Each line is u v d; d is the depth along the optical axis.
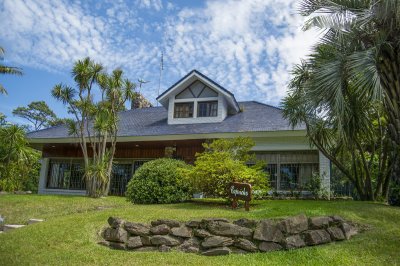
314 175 11.98
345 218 6.59
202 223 6.24
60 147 17.94
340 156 11.12
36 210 10.61
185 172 9.00
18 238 6.57
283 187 13.07
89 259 5.39
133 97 15.30
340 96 8.08
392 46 8.10
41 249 5.92
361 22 8.19
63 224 7.11
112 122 14.34
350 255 5.17
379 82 7.33
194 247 5.96
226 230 6.00
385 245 5.45
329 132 10.37
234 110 16.56
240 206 8.19
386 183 9.95
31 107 37.31
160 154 15.84
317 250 5.43
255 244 5.82
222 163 8.37
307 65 9.70
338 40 8.69
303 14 9.48
